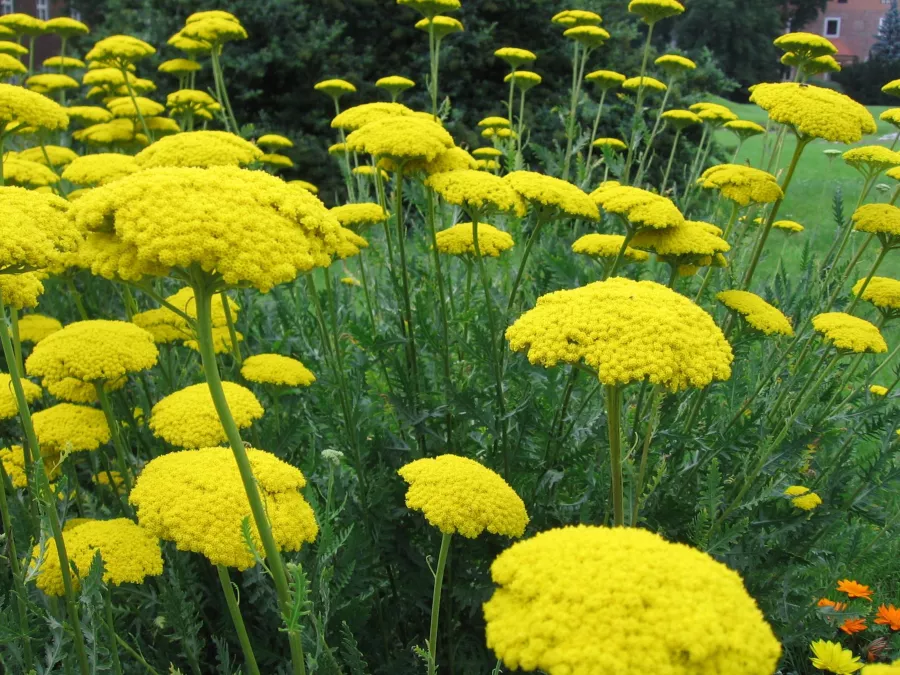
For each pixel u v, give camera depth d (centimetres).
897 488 79
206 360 39
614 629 30
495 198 63
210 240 37
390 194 139
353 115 76
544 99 241
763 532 66
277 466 49
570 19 116
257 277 37
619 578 32
